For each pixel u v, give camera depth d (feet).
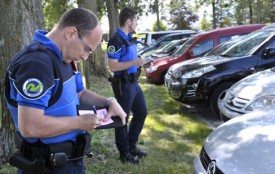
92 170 13.32
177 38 52.70
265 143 8.39
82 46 6.15
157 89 32.04
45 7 52.03
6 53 12.17
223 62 21.07
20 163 6.43
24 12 12.10
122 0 66.54
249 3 123.95
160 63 34.30
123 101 13.30
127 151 14.03
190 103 21.61
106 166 13.70
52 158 6.31
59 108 6.16
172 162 14.29
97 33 6.22
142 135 18.04
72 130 6.21
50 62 5.89
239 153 8.38
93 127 6.28
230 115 16.12
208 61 22.56
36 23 12.47
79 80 7.62
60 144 6.41
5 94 6.16
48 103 6.02
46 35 6.20
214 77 20.53
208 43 30.94
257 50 21.06
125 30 13.28
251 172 7.61
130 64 13.03
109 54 13.07
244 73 20.54
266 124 9.45
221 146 9.12
